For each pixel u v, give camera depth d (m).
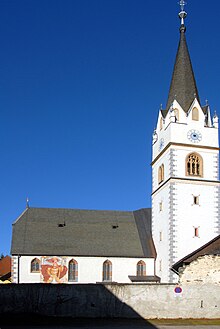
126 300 42.72
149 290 43.06
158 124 71.69
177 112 67.31
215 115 67.81
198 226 63.28
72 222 72.50
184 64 71.44
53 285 42.59
